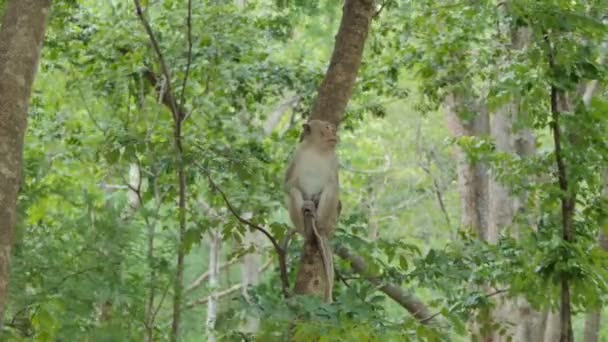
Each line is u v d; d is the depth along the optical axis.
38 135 12.09
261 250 10.84
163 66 10.30
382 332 7.52
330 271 8.97
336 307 7.59
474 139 11.67
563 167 9.20
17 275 7.30
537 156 9.68
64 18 12.42
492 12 12.43
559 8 9.11
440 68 13.87
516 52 11.21
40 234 7.77
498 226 16.28
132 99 13.23
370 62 14.73
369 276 9.97
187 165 10.54
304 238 9.47
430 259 9.80
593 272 8.84
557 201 9.43
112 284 7.50
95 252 7.53
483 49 13.24
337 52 9.34
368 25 9.32
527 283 9.53
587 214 9.39
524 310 15.39
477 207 17.97
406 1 14.70
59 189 8.41
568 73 9.09
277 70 13.37
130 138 10.14
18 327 7.59
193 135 11.21
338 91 9.44
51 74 12.60
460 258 10.27
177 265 8.59
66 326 7.37
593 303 9.03
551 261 8.98
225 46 11.69
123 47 11.98
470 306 10.16
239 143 11.77
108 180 13.27
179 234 9.00
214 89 12.14
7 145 6.38
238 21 12.08
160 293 8.42
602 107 9.00
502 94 9.62
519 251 9.83
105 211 7.88
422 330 7.73
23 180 8.03
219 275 18.09
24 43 6.62
